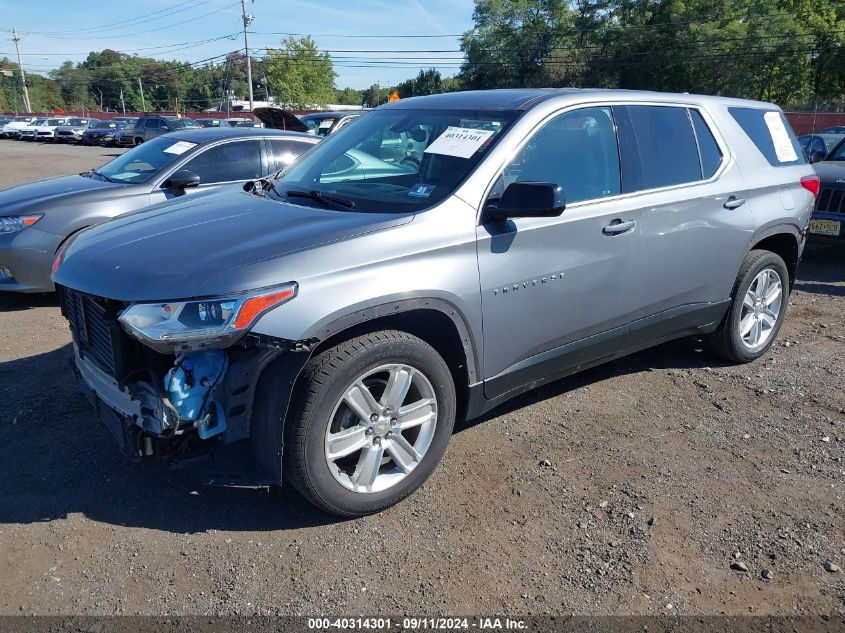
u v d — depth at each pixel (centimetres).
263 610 263
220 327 270
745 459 376
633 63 4691
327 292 286
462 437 396
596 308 388
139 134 3666
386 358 304
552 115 371
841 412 433
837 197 801
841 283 762
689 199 423
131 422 292
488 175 341
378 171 373
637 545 303
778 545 305
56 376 472
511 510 328
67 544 298
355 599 270
